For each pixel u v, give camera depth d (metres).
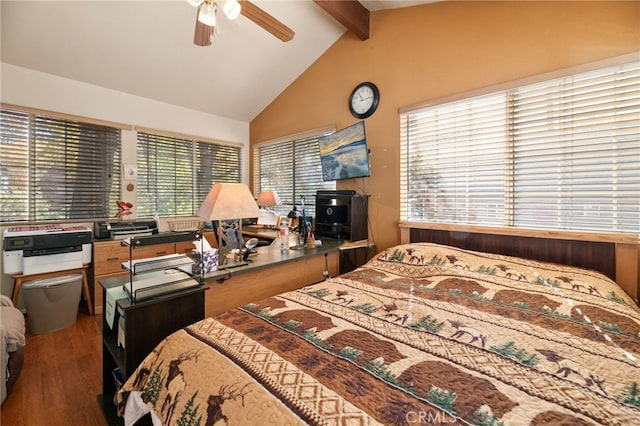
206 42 2.04
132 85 3.23
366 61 3.06
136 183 3.46
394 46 2.85
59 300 2.45
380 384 0.82
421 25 2.66
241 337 1.09
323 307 1.42
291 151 3.95
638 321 1.25
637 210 1.76
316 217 3.17
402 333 1.15
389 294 1.63
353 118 3.19
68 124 2.98
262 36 2.99
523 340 1.09
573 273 1.74
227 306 1.75
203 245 1.68
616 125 1.81
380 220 2.98
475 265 2.00
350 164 2.90
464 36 2.41
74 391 1.66
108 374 1.58
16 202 2.72
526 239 2.13
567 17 1.95
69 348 2.16
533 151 2.12
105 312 1.56
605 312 1.32
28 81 2.72
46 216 2.88
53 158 2.90
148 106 3.51
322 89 3.50
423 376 0.86
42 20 2.33
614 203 1.83
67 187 2.99
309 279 2.44
